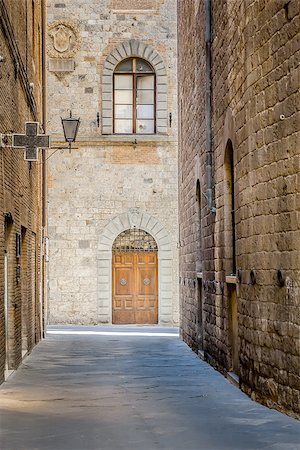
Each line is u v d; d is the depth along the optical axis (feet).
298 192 36.19
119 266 109.09
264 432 33.55
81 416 38.04
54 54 108.68
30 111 71.20
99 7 109.40
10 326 55.88
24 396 44.96
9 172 52.06
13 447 30.78
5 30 48.70
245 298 44.91
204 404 41.68
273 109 39.37
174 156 108.99
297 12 36.04
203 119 64.95
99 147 108.68
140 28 109.70
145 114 110.11
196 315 71.67
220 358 56.03
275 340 39.19
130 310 108.68
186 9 80.43
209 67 60.13
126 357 67.97
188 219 79.30
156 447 30.66
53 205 108.06
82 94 108.78
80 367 60.23
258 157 41.75
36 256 80.23
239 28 46.60
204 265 64.64
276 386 39.11
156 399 43.65
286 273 37.55
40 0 90.22
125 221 108.37
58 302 107.65
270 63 39.73
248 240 43.98
